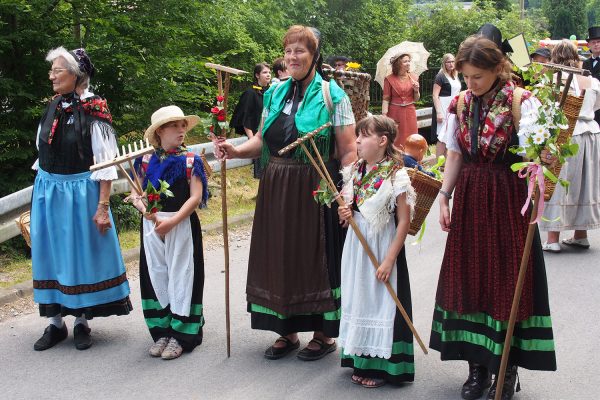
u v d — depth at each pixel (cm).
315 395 412
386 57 1141
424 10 1878
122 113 840
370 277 406
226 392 418
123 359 466
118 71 805
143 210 454
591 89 664
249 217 816
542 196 340
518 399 402
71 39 783
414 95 1017
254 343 490
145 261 467
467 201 380
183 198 459
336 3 1568
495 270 371
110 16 802
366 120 401
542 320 375
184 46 922
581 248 705
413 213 405
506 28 1903
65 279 469
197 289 471
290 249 433
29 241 500
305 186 430
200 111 988
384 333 404
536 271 373
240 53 1149
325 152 431
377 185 398
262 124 455
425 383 425
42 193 471
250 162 916
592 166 673
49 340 485
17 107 761
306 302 437
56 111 470
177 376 440
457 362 454
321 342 464
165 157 459
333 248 436
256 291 452
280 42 1245
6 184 748
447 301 387
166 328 477
